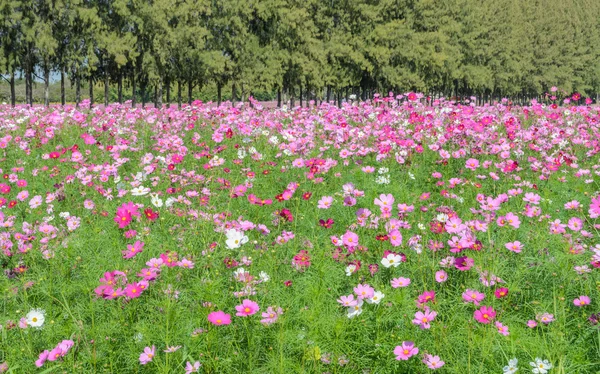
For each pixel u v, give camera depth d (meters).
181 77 43.19
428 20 53.47
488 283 3.75
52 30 40.00
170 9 39.84
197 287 3.79
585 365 3.04
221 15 41.09
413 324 3.51
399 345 3.29
